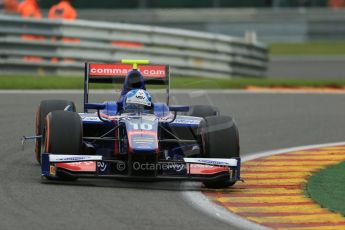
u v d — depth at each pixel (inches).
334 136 1977.1
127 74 1454.2
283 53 4916.3
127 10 5428.2
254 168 1537.9
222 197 1253.1
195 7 5580.7
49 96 2361.0
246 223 1082.7
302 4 5713.6
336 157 1681.8
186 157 1373.0
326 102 2524.6
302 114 2278.5
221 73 3216.0
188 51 3102.9
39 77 2755.9
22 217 1051.3
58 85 2588.6
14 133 1804.9
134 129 1277.1
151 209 1135.0
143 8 5536.4
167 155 1421.0
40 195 1190.3
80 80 2706.7
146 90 1477.6
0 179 1315.2
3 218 1042.1
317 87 2984.7
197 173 1263.5
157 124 1310.3
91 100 1529.3
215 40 3181.6
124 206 1143.6
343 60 4603.8
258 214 1144.2
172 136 1455.5
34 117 2014.0
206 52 3159.5
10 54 2839.6
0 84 2509.8
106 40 2962.6
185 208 1155.9
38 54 2881.4
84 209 1112.2
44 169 1259.8
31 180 1311.5
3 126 1882.4
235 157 1305.4
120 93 1494.8
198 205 1181.7
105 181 1325.0
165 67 1530.5
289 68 4168.3
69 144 1269.7
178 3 5561.0
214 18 5187.0
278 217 1128.8
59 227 1006.4
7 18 2819.9
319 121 2178.9
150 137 1259.2
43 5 5059.1
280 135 1961.1
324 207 1200.2
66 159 1249.4
